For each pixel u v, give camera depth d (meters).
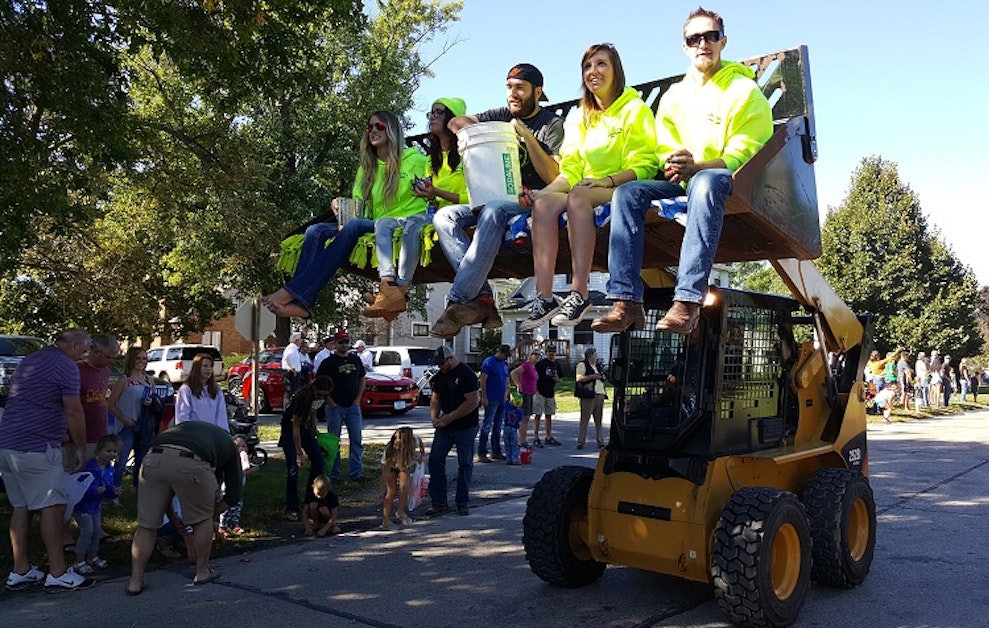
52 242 14.90
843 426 6.34
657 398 5.31
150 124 11.17
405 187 5.07
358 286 24.59
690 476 5.00
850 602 5.39
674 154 3.71
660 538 5.08
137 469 8.14
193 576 6.05
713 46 4.27
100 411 6.66
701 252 3.59
